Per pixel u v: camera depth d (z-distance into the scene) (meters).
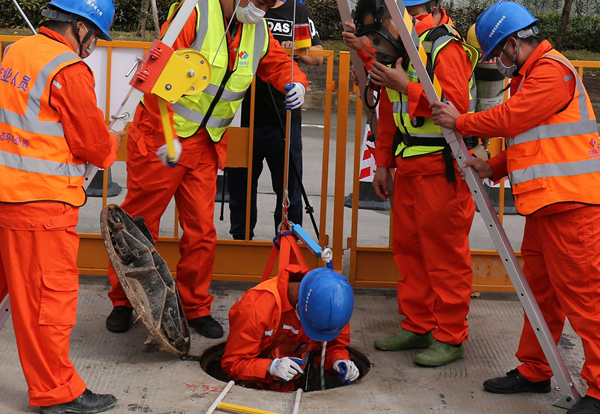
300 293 3.33
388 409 3.26
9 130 2.86
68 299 3.00
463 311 3.71
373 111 4.04
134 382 3.41
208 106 3.71
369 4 3.39
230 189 5.06
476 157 3.38
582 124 3.07
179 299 3.84
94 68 4.46
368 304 4.52
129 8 14.02
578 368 3.72
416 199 3.63
